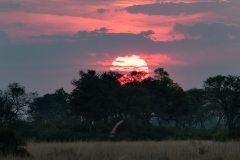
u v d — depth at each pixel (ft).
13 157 222.89
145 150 266.16
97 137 521.24
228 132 455.63
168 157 226.99
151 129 597.11
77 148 270.46
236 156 222.48
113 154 233.96
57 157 217.97
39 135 544.62
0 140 247.70
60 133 555.69
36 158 219.20
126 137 516.73
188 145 306.35
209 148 258.98
